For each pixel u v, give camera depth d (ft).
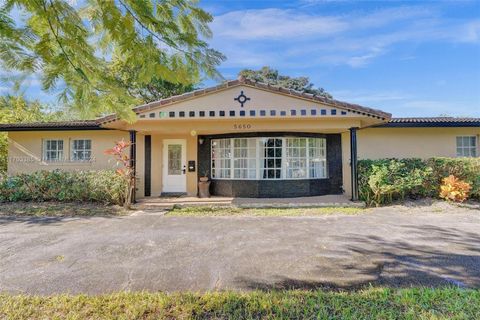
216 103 32.83
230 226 24.39
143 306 10.97
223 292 12.20
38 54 8.68
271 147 39.32
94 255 17.19
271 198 38.47
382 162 34.04
